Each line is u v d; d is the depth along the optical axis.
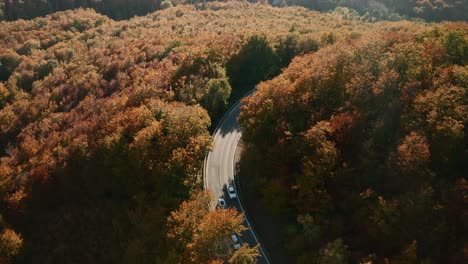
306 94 93.50
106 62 164.62
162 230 81.31
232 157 111.00
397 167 73.56
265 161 90.94
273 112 93.81
